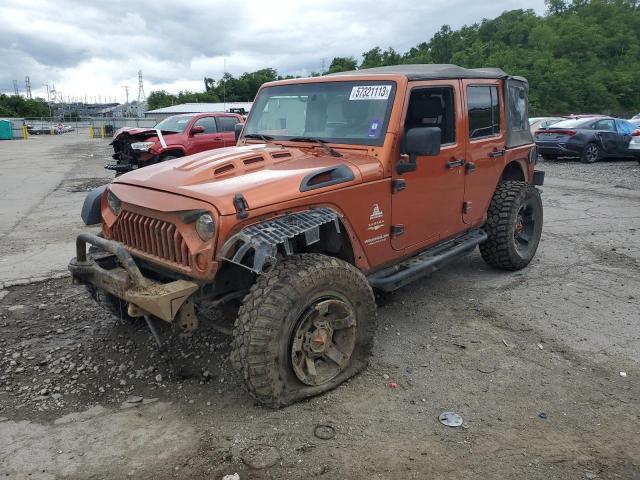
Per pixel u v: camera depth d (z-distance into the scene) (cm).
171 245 333
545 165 1620
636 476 275
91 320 470
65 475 277
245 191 319
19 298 525
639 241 718
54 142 3728
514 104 577
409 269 434
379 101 404
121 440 305
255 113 488
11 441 305
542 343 421
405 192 412
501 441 302
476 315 476
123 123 4497
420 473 277
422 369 382
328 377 348
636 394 349
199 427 315
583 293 527
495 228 557
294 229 315
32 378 374
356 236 378
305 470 279
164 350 369
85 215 411
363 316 360
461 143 472
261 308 309
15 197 1130
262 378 312
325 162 379
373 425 316
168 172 370
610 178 1312
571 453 292
